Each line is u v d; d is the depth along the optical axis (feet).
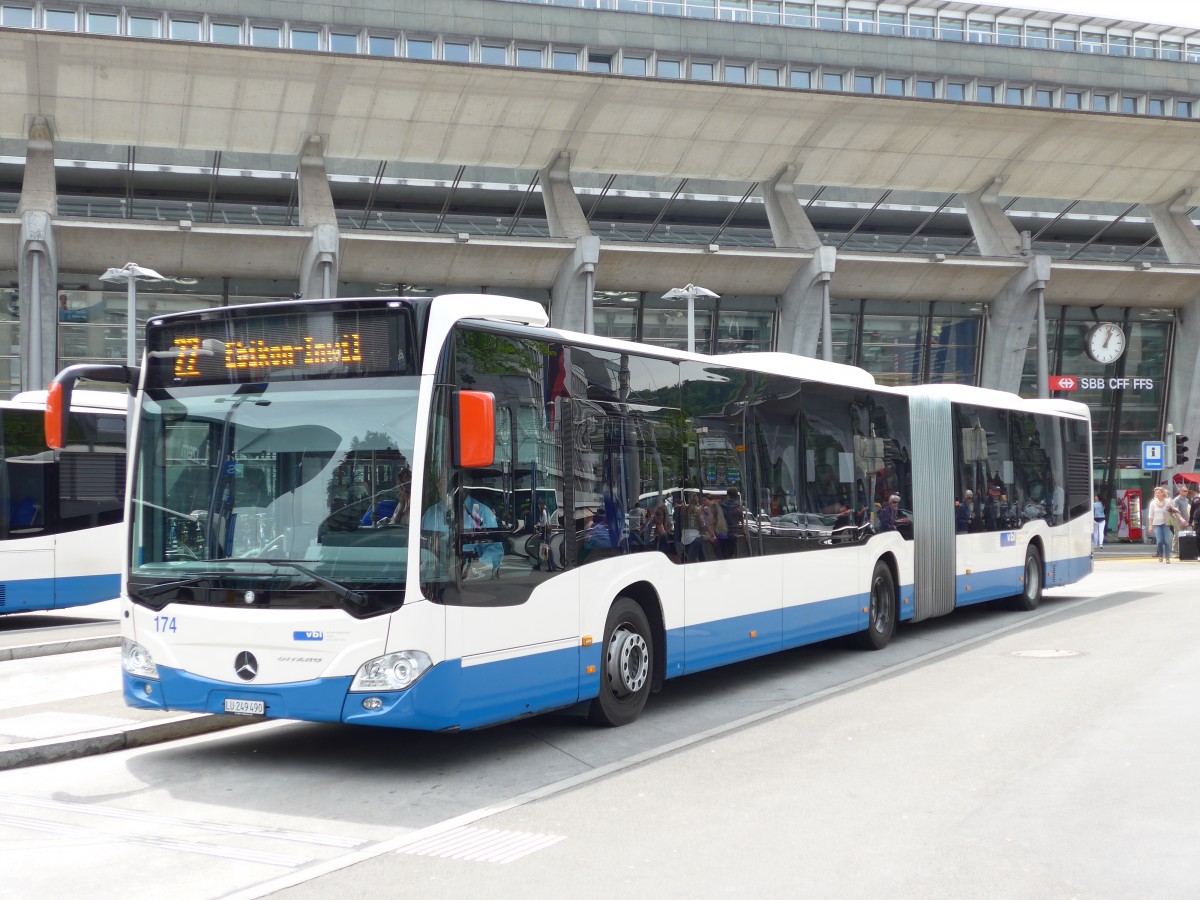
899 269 138.00
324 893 17.62
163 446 26.68
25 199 109.09
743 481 36.78
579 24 161.27
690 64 166.09
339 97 117.50
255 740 29.89
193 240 111.86
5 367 112.98
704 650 34.14
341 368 25.38
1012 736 28.73
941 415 52.26
